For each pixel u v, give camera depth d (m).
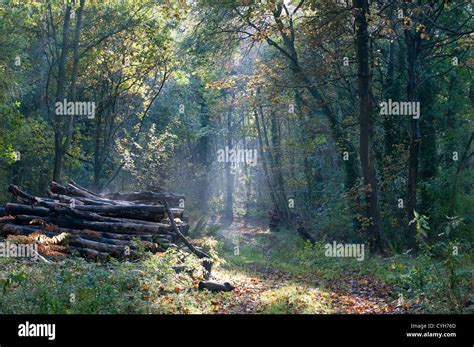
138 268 12.88
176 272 14.16
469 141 29.61
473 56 29.53
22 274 9.55
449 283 10.93
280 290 13.36
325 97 29.75
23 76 36.69
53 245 13.39
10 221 15.90
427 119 27.72
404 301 11.48
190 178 45.84
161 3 32.53
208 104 50.19
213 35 28.00
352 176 29.12
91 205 16.36
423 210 26.39
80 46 33.91
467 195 27.52
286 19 25.42
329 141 37.12
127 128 48.28
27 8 31.30
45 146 37.00
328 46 27.05
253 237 36.44
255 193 59.59
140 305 10.25
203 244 18.59
